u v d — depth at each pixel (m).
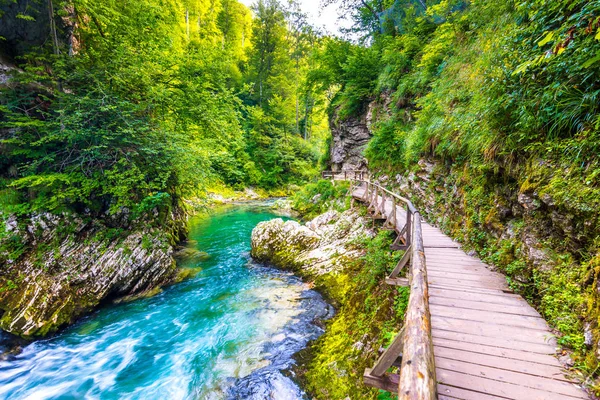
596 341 2.20
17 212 6.41
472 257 5.08
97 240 7.25
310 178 31.03
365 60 16.38
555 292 2.96
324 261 8.24
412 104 11.96
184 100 9.14
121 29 8.36
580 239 2.81
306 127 39.38
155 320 6.38
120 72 7.52
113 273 7.14
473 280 4.07
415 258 2.88
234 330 5.82
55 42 7.65
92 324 6.21
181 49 10.66
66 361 5.10
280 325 5.84
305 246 9.48
